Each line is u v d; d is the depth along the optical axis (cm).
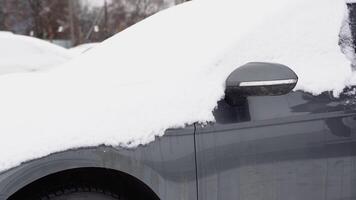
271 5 262
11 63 816
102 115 226
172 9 344
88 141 218
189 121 225
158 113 226
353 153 242
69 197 222
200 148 225
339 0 264
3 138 219
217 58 241
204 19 288
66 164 215
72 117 226
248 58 243
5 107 239
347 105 243
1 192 208
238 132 229
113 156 219
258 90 221
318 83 242
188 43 266
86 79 268
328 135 239
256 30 249
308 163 236
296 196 235
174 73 243
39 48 857
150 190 226
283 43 249
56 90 256
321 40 253
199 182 224
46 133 219
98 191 225
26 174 211
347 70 248
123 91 240
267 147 231
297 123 235
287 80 218
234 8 282
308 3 259
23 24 4184
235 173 228
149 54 276
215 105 230
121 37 330
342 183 241
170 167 222
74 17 4409
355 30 262
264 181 231
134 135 222
